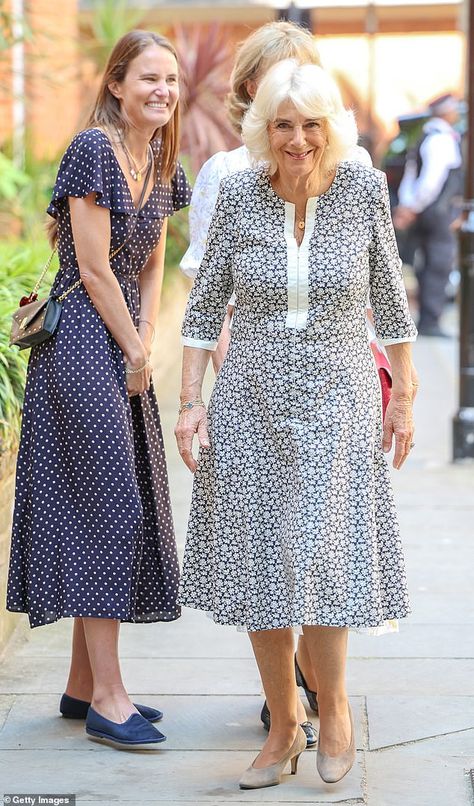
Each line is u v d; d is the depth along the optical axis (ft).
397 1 115.03
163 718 29.45
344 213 24.18
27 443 28.14
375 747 27.81
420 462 58.39
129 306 28.37
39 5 83.76
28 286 45.34
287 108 23.07
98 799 25.18
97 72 78.69
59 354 27.45
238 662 33.42
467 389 57.82
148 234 28.35
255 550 24.75
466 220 56.85
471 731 28.76
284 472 24.70
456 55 125.49
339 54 126.62
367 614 24.39
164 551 29.12
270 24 28.43
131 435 27.94
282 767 25.79
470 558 42.96
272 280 24.11
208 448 25.23
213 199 28.66
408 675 32.37
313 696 29.14
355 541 24.61
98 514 27.45
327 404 24.44
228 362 25.13
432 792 25.55
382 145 123.03
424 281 101.50
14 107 79.25
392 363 25.68
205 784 25.91
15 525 28.22
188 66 77.41
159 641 35.19
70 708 29.40
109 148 27.09
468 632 35.70
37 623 27.81
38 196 69.26
